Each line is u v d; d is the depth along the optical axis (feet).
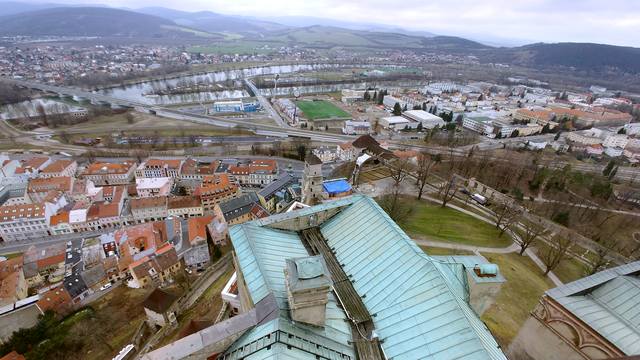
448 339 94.89
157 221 395.75
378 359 98.37
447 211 327.26
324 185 294.87
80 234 398.42
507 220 311.88
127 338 239.30
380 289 116.47
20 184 457.27
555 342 119.75
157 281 299.99
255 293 111.04
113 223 413.18
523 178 457.68
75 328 244.63
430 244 264.31
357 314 111.75
